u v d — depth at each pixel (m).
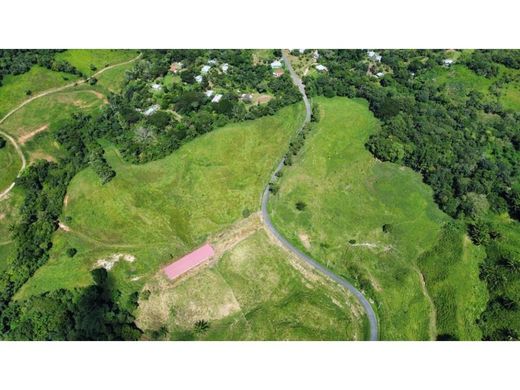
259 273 113.50
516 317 104.19
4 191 140.50
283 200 128.38
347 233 121.19
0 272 123.31
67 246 122.94
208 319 106.00
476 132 153.62
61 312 106.31
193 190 131.88
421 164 137.25
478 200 124.31
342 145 145.38
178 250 118.31
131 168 139.38
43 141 155.75
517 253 116.31
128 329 102.19
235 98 164.12
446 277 111.88
